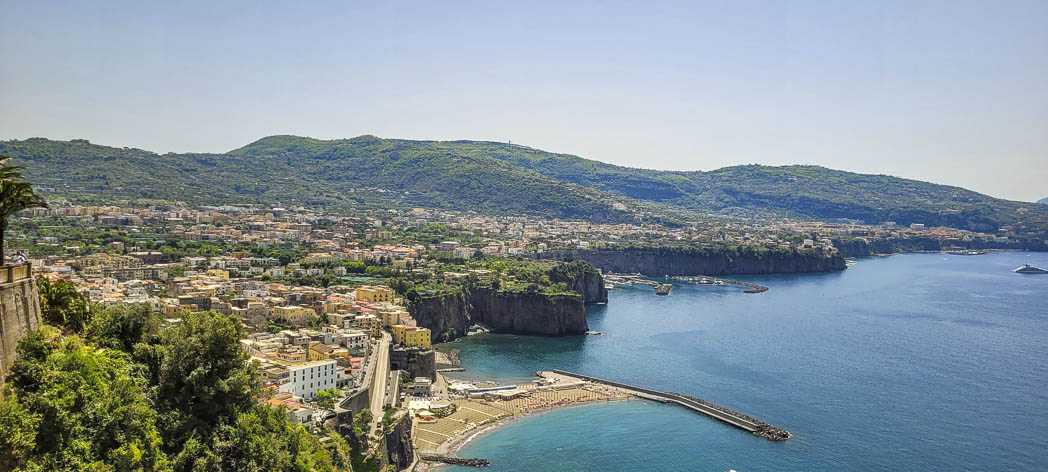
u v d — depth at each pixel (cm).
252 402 15375
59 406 10325
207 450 13325
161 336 14938
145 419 12169
